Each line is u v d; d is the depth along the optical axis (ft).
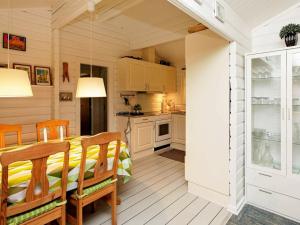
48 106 11.34
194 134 8.74
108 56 14.37
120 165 7.28
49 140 8.67
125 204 8.23
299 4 8.05
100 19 12.66
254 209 7.97
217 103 7.92
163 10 11.50
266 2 7.43
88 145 5.58
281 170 7.49
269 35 8.69
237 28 7.53
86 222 7.08
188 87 8.79
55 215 5.19
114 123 15.07
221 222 7.13
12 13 9.93
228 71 7.58
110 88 14.66
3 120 9.89
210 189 8.41
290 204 7.33
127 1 10.53
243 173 8.38
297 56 7.23
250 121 8.15
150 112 17.43
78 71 12.73
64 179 5.22
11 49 9.89
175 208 7.95
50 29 11.20
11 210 4.42
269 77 7.98
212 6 5.89
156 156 14.84
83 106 14.08
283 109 7.44
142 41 15.07
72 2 9.41
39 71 10.83
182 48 16.35
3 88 5.02
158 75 16.85
